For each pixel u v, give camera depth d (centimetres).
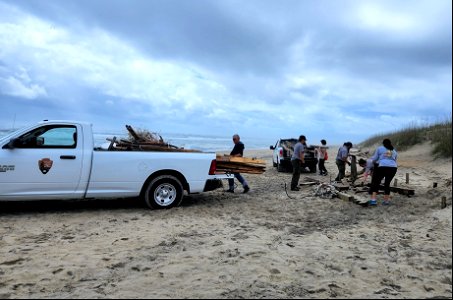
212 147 4394
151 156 819
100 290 410
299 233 656
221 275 454
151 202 820
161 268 473
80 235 619
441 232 657
